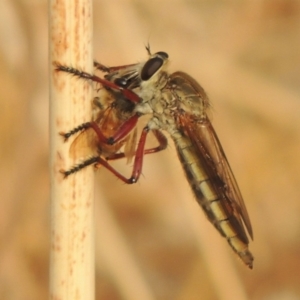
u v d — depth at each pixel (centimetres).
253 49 33
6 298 30
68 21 27
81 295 27
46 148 31
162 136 29
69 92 27
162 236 32
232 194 29
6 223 30
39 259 31
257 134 32
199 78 31
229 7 32
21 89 30
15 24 30
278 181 32
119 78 28
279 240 32
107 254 30
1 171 30
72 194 27
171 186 32
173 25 31
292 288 32
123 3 31
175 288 32
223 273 30
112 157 28
